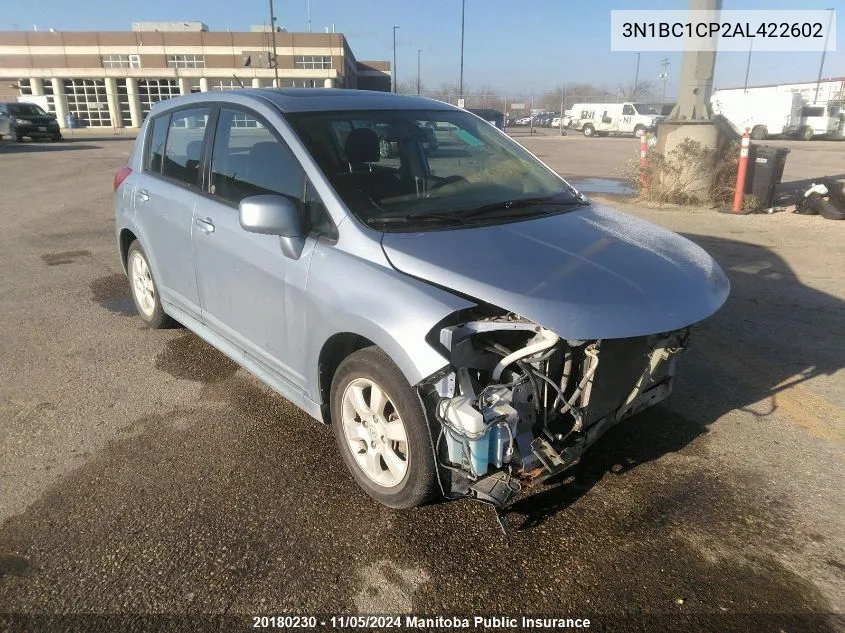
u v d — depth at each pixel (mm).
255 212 3012
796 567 2686
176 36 58781
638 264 2945
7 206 11609
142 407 3982
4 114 31125
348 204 3086
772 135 36938
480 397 2600
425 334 2555
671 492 3178
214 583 2561
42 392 4172
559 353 2801
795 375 4531
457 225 3115
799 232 9164
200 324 4305
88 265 7438
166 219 4348
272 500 3074
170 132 4543
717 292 3000
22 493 3117
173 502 3051
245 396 4137
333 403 3158
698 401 4137
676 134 11633
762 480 3285
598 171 18453
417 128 3787
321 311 3023
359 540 2809
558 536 2850
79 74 55594
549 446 2768
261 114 3572
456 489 2750
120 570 2621
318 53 60188
